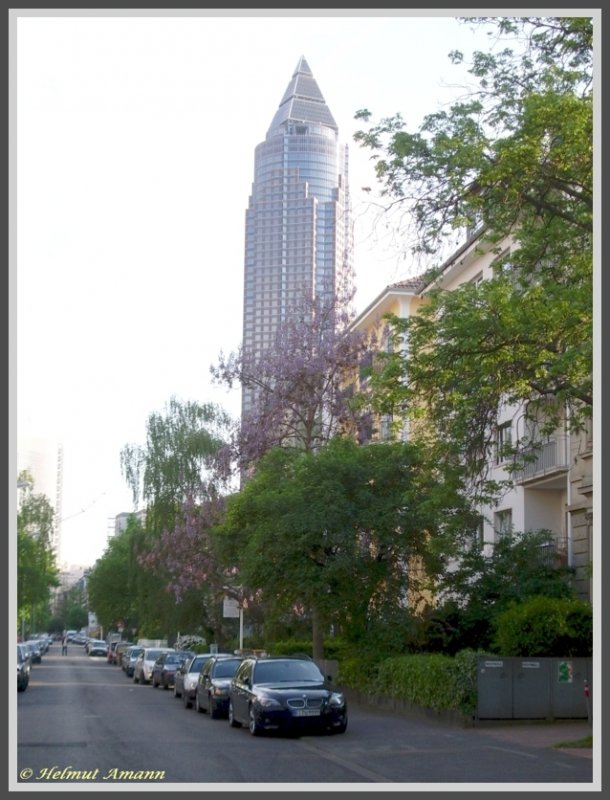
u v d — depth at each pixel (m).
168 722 25.45
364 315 47.38
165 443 56.09
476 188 18.23
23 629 110.81
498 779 14.43
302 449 36.88
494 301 17.61
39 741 19.95
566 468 31.58
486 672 23.42
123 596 89.31
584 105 17.00
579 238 18.91
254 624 53.25
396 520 30.62
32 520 83.69
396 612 30.92
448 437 18.95
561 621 24.66
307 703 20.97
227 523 35.66
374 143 18.38
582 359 16.48
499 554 31.70
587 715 23.81
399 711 27.95
